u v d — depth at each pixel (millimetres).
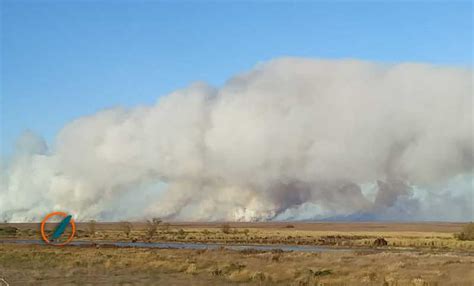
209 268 43594
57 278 34906
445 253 77812
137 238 148375
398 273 39125
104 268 43469
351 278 35531
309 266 46125
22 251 67688
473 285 31781
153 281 33938
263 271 40656
